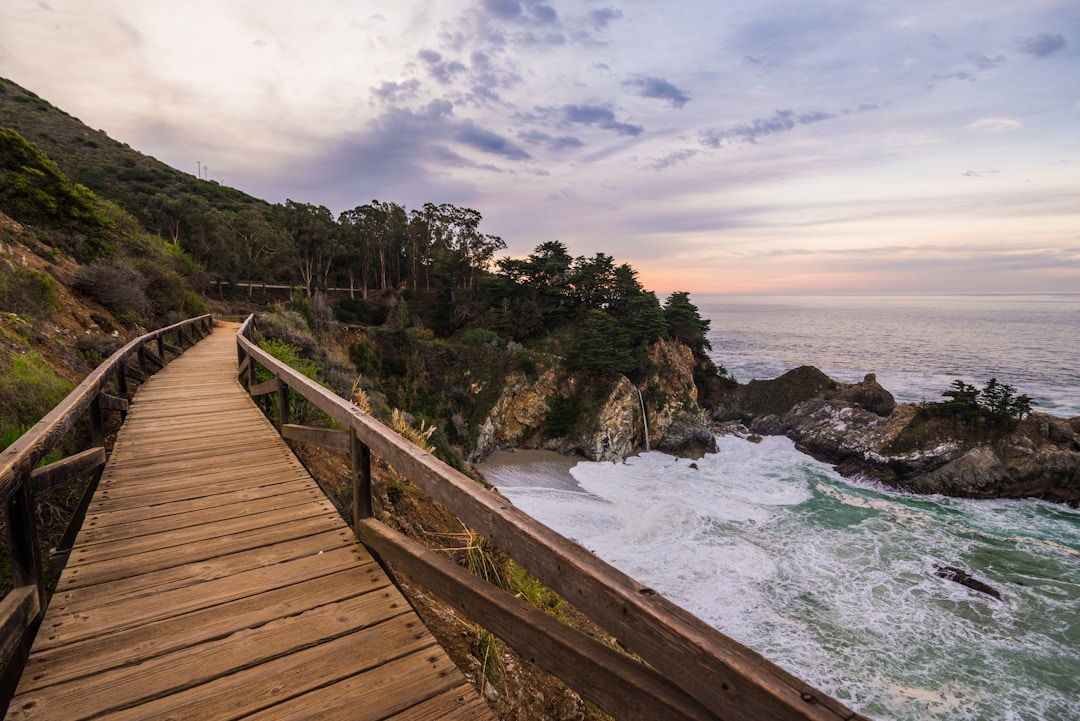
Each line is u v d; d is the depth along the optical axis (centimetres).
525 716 391
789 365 10856
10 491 222
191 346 1586
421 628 254
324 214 7750
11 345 707
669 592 2016
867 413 4419
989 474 3438
